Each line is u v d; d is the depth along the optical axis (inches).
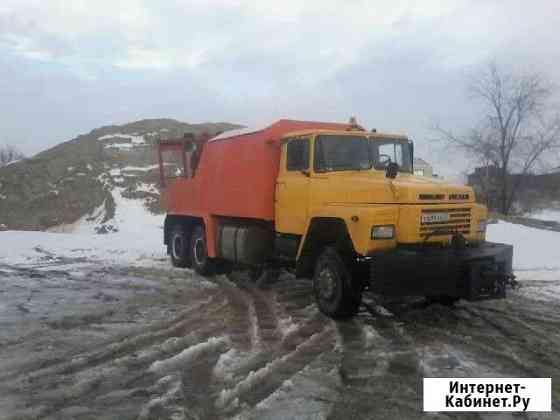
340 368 233.3
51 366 235.3
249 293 388.8
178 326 299.1
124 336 279.7
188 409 191.5
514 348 261.9
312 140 345.7
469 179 1242.0
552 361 243.4
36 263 525.3
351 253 308.7
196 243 468.8
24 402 198.2
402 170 369.1
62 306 345.1
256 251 393.7
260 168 379.2
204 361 241.6
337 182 326.0
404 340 273.9
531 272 476.1
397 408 194.4
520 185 1240.8
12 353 252.4
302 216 349.1
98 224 1145.4
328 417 186.2
